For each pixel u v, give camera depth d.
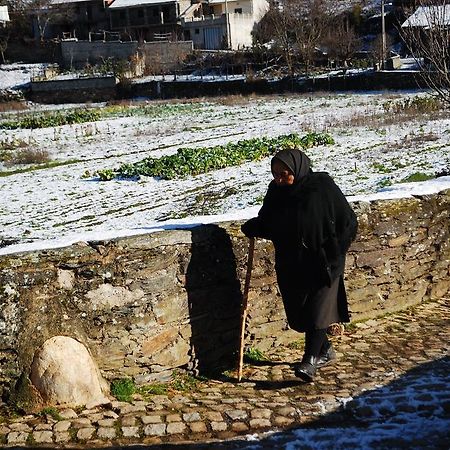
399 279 6.45
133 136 32.44
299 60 57.66
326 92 48.03
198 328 5.18
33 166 25.39
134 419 4.34
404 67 49.22
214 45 75.00
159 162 21.95
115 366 4.80
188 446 4.02
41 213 17.30
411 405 4.49
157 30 80.50
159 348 4.96
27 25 82.81
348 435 4.10
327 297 4.80
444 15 14.20
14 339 4.45
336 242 4.68
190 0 81.38
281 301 5.62
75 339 4.62
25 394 4.43
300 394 4.75
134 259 4.83
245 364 5.35
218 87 54.81
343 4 72.25
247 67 60.25
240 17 75.06
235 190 18.33
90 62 74.19
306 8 65.31
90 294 4.70
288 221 4.70
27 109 58.25
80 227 15.42
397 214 6.34
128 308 4.82
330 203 4.66
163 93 57.78
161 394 4.80
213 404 4.60
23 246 4.77
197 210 16.30
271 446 3.99
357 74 47.72
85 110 47.62
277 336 5.64
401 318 6.32
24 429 4.20
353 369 5.18
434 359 5.33
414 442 3.99
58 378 4.45
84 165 25.06
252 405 4.57
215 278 5.23
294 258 4.74
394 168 18.95
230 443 4.04
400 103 33.47
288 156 4.68
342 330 5.75
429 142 22.86
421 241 6.57
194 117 39.19
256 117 36.47
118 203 17.98
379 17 67.12
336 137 26.16
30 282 4.50
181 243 5.02
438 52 13.52
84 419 4.33
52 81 62.53
